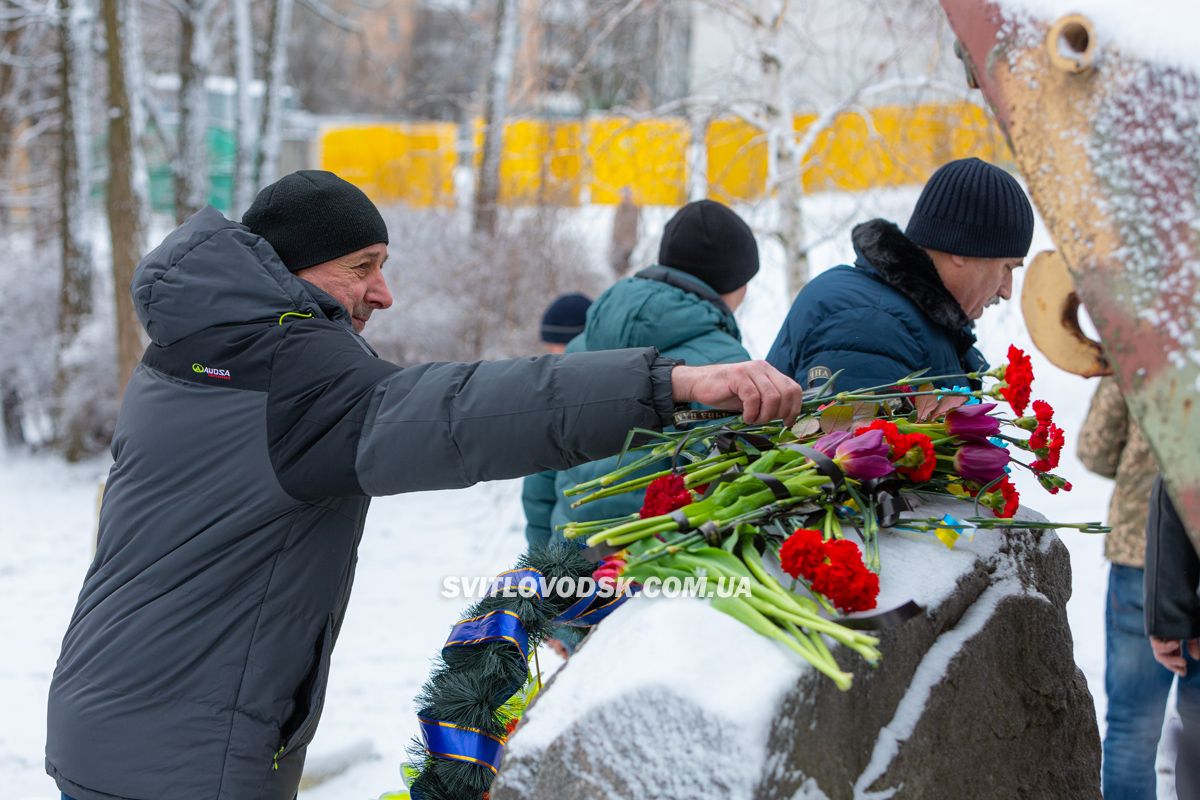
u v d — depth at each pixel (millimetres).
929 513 1704
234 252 1713
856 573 1259
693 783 1090
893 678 1366
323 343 1654
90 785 1636
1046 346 1506
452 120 12641
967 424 1699
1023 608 1630
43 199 14125
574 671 1242
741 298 2908
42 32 13883
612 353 1520
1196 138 979
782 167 5461
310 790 3520
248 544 1648
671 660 1156
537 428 1479
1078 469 6566
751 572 1318
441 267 9094
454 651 1776
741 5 5590
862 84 5504
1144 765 2783
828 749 1212
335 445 1569
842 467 1500
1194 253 959
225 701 1640
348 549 1750
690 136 5906
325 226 1834
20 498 9562
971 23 1154
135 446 1709
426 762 1724
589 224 8703
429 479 1537
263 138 10852
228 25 12141
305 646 1693
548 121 7531
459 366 1566
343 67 21328
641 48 6613
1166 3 1031
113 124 9617
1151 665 2779
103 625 1676
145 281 1691
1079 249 1027
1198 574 2430
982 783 1527
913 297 2145
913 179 5812
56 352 11039
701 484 1569
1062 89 1062
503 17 9328
